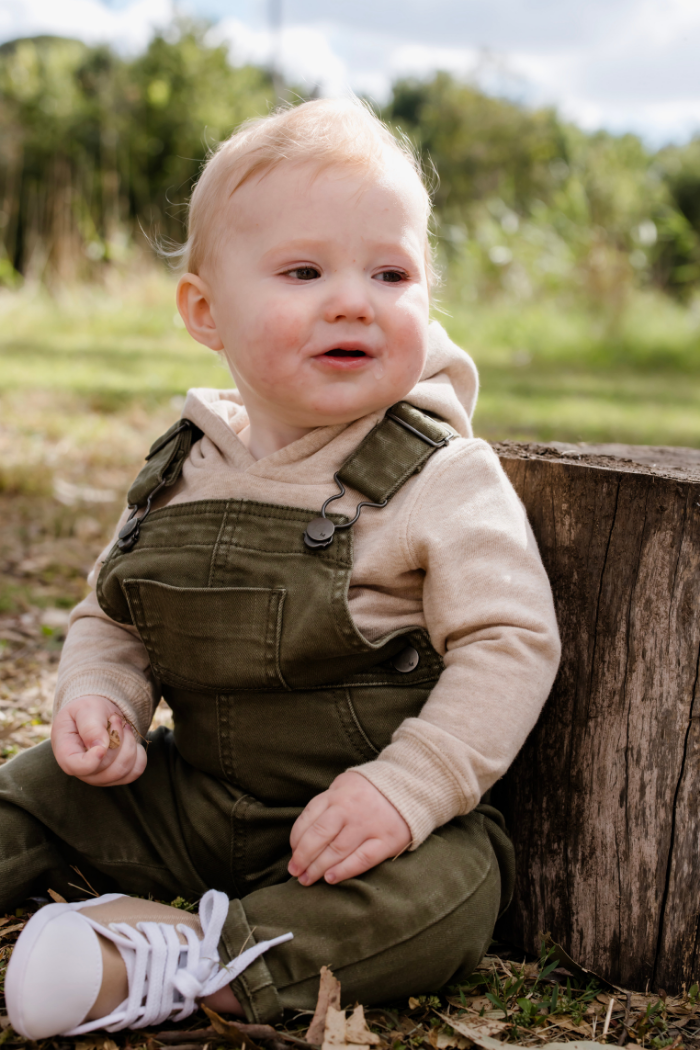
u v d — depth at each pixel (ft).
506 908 4.55
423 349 4.36
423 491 4.26
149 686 4.75
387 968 3.81
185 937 3.88
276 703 4.24
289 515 4.27
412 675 4.31
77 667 4.68
